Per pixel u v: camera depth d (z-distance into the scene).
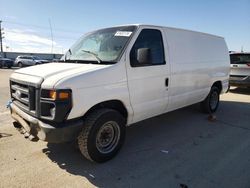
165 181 3.23
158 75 4.34
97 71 3.40
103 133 3.64
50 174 3.34
